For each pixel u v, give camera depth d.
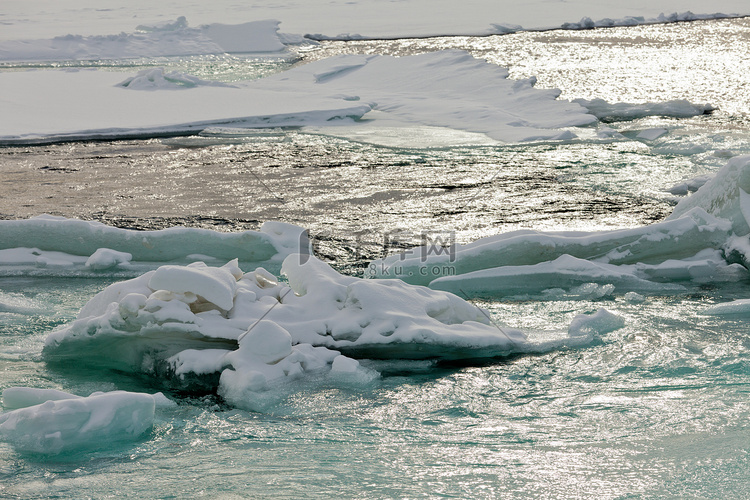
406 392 13.64
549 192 29.11
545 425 12.30
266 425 12.41
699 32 77.06
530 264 20.36
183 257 21.92
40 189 30.20
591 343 15.75
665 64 59.91
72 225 22.12
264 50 72.06
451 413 12.82
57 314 17.98
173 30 77.44
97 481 10.56
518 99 46.66
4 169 33.44
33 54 69.56
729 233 20.70
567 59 63.09
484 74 52.25
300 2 114.81
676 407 12.79
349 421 12.55
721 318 16.98
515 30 81.69
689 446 11.38
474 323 15.77
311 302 15.75
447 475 10.64
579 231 21.69
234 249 21.75
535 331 16.44
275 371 13.84
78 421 11.59
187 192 29.84
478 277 19.72
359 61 59.34
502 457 11.19
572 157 34.72
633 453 11.22
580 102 46.03
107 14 101.50
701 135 37.62
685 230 20.62
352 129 41.41
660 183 30.20
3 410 12.73
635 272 20.27
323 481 10.49
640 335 16.09
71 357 15.64
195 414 12.91
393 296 15.64
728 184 21.14
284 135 40.34
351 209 27.23
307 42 76.75
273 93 50.25
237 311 15.23
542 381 14.07
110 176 32.44
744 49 65.81
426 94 49.50
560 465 10.91
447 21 88.88
